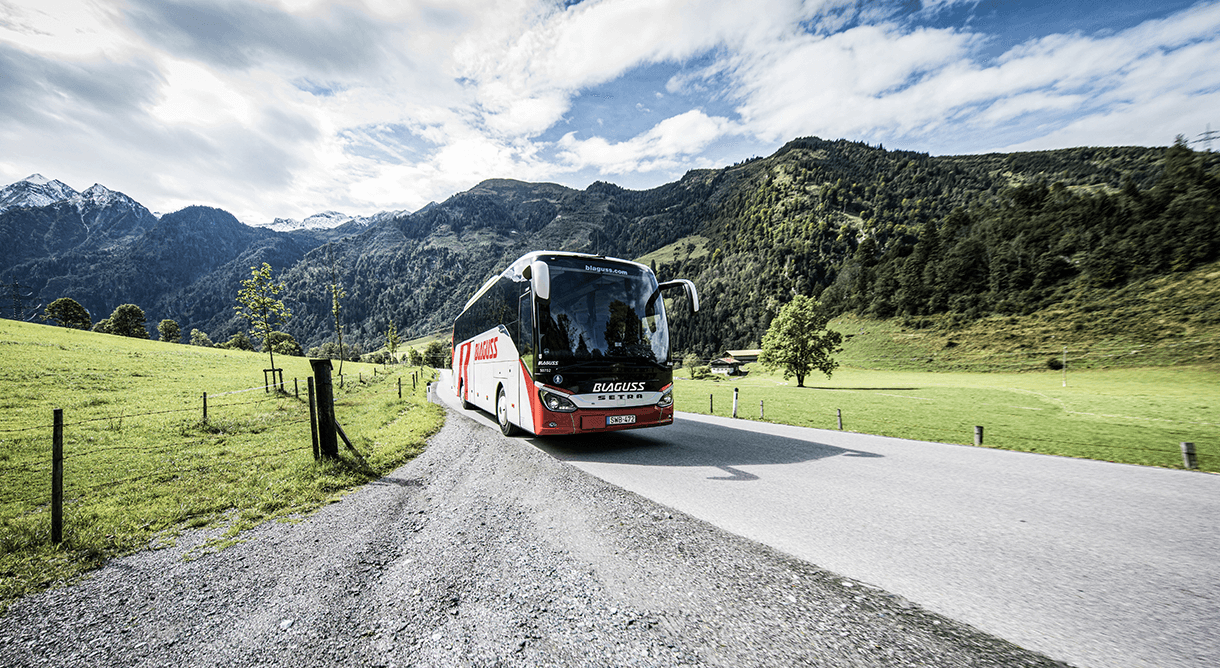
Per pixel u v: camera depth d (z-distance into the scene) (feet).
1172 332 291.99
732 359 451.94
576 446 34.91
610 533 16.24
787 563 13.70
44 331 175.22
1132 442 53.31
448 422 50.44
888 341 419.95
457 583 12.51
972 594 11.78
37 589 12.96
